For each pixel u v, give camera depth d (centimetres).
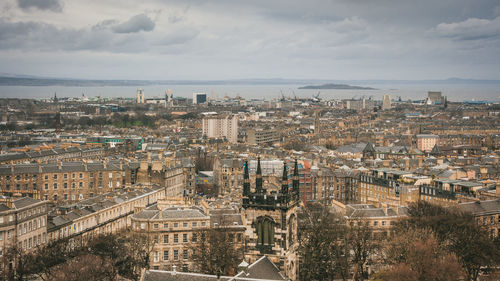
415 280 19462
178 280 15788
